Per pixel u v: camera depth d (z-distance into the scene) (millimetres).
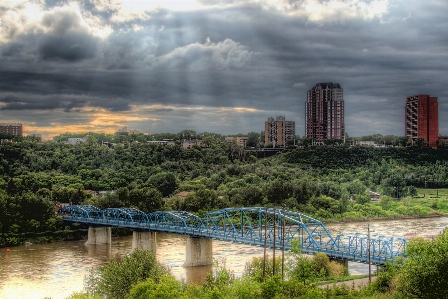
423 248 95750
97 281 127875
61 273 169875
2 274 168375
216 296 101688
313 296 100750
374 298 102062
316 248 160500
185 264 183625
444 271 89812
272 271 127188
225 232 186250
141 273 119875
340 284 123875
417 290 93312
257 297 103875
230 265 174250
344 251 158750
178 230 198000
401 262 117312
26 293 145625
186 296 102125
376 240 162000
